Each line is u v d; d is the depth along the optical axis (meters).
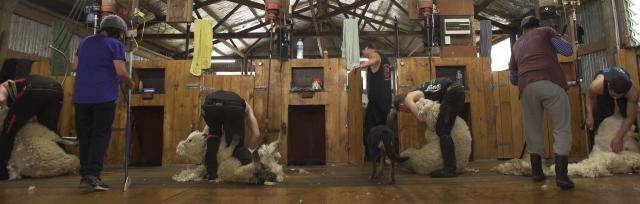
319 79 5.50
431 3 5.55
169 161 5.27
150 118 5.81
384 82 4.12
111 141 5.37
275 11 5.24
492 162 5.02
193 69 5.42
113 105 2.86
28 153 3.73
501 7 8.79
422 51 13.14
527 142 2.99
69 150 4.90
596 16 6.49
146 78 5.55
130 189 2.78
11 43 6.41
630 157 3.39
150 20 9.02
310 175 3.71
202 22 5.58
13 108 3.74
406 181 3.12
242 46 12.97
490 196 2.30
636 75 5.23
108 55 2.84
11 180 3.55
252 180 3.02
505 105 5.43
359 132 4.73
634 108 3.45
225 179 3.16
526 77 2.87
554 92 2.70
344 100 5.38
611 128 3.61
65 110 5.35
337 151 5.31
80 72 2.84
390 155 3.05
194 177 3.37
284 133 5.28
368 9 10.91
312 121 5.73
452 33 5.65
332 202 2.17
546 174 3.31
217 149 3.27
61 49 5.15
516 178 3.22
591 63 6.58
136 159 5.60
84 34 7.46
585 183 2.78
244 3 8.79
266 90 5.43
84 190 2.74
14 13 6.45
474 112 5.36
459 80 5.43
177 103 5.38
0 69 5.55
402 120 5.08
